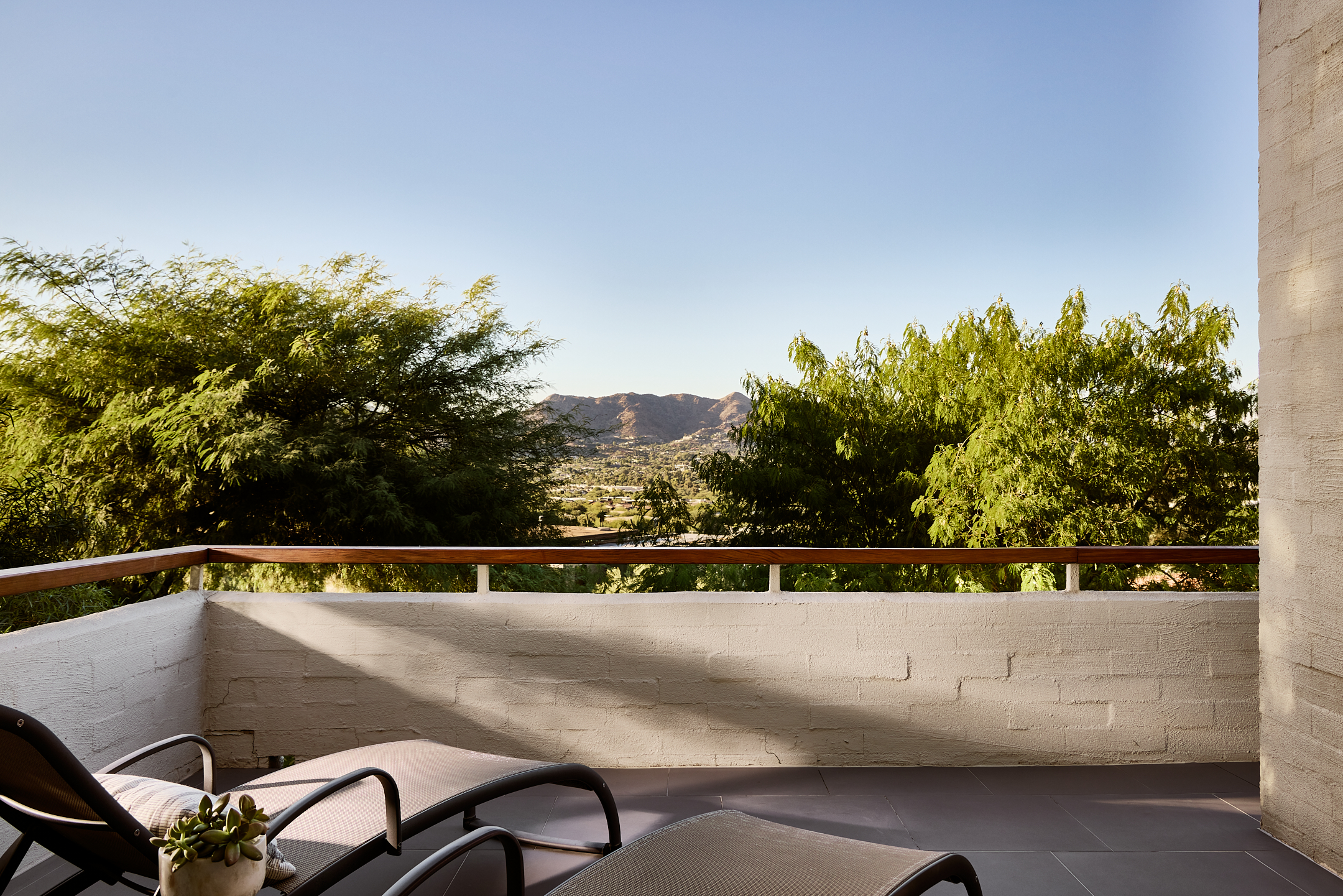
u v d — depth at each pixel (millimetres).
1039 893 2240
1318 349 2338
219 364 12820
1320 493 2342
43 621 5945
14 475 9391
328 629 3201
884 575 10148
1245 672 3197
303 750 3176
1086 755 3195
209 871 1291
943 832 2627
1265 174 2531
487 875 2355
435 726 3203
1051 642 3207
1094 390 10352
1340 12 2219
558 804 2869
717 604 3227
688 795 2943
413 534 13016
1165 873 2348
